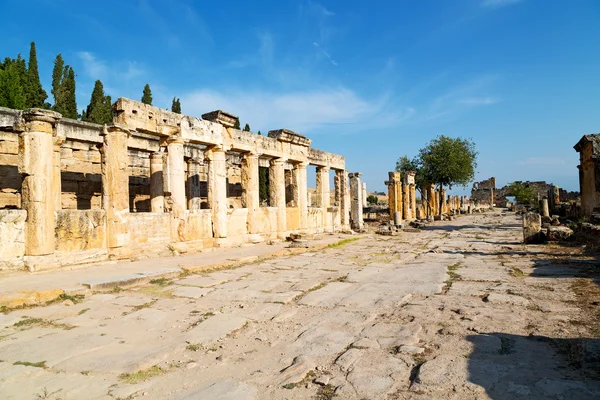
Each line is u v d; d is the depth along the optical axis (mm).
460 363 5199
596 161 24859
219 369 5371
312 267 13711
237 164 29672
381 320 7371
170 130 15805
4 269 11062
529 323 6832
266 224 21344
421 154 49062
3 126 13609
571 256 13938
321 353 5820
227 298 9266
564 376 4746
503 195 95562
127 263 13391
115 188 13734
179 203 16188
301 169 24953
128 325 7285
